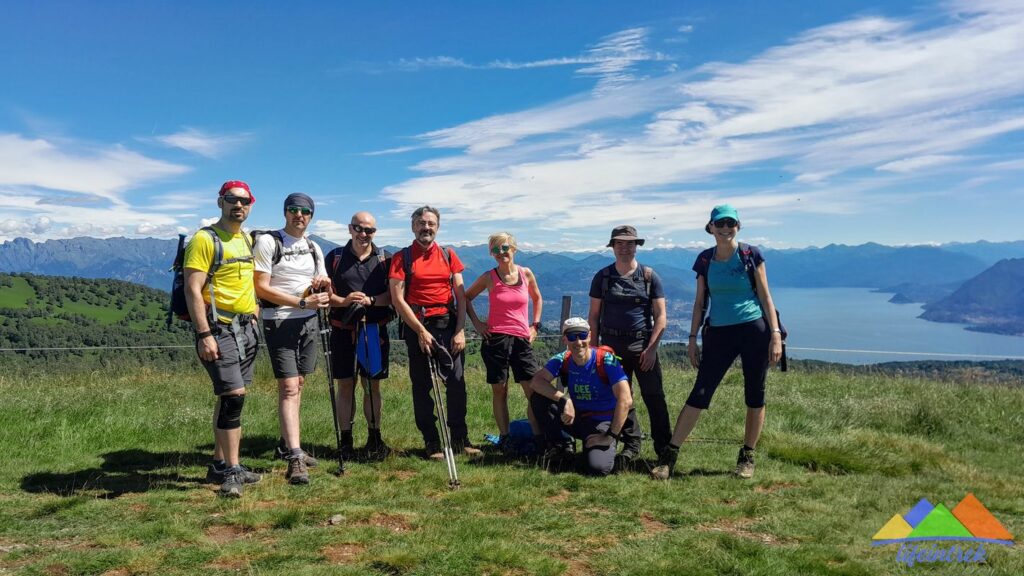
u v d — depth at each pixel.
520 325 6.80
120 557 3.79
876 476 6.08
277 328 5.66
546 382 6.34
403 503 5.02
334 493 5.25
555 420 6.42
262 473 5.78
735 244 5.98
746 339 5.98
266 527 4.43
